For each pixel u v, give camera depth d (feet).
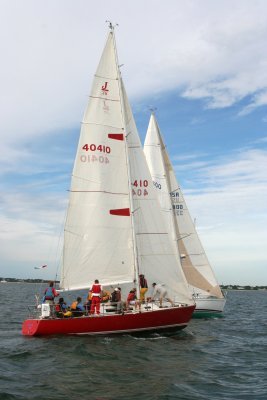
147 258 71.26
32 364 46.32
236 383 41.57
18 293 270.46
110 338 59.57
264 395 37.45
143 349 54.44
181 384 40.47
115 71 71.10
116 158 69.72
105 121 69.72
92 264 66.69
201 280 106.11
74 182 67.36
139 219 71.97
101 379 41.27
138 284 66.44
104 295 64.95
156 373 44.09
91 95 69.36
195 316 104.06
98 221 67.41
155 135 100.63
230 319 105.60
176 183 109.19
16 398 34.96
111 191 68.64
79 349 52.60
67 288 65.77
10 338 63.05
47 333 59.72
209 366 48.34
